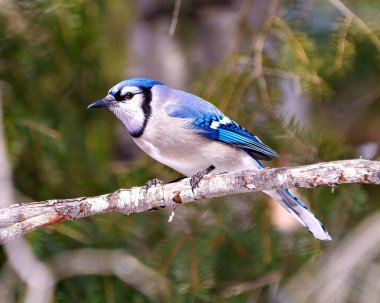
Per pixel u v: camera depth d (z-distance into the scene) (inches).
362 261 423.2
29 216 352.2
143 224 461.1
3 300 417.7
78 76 484.7
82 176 483.2
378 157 472.4
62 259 430.3
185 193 356.8
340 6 448.8
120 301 433.4
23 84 470.3
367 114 592.1
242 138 416.5
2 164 409.4
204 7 548.1
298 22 458.9
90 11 470.3
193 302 430.6
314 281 423.5
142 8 566.3
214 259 457.4
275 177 336.8
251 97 446.9
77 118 489.4
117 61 554.3
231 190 350.3
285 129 445.1
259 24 466.3
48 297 397.1
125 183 461.7
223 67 453.1
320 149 446.3
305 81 444.8
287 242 449.4
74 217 356.2
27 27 460.4
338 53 447.2
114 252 437.1
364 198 451.5
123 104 419.8
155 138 414.0
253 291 451.5
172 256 434.6
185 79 546.0
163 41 559.8
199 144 413.7
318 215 449.4
